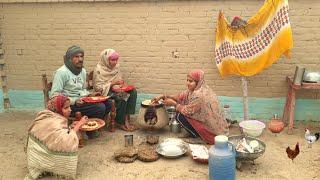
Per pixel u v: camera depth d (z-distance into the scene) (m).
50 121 4.55
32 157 4.56
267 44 5.58
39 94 7.07
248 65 5.80
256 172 4.65
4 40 6.98
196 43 6.28
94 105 5.59
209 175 4.37
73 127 4.78
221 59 6.07
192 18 6.20
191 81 5.41
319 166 4.77
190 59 6.37
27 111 7.10
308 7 5.84
